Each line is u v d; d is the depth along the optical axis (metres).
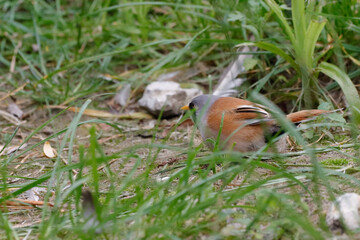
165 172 8.04
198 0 12.66
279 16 9.21
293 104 10.34
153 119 11.51
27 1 14.30
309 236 5.39
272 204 5.87
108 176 7.99
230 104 8.02
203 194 6.11
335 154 8.05
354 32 10.52
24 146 10.21
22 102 12.29
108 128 11.09
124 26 13.42
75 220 6.23
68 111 11.89
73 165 6.57
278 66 10.77
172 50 13.48
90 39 14.25
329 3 10.20
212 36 12.55
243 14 10.20
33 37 14.43
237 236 5.54
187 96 11.44
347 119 9.59
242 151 7.79
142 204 5.88
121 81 12.75
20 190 6.83
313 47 9.26
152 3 12.05
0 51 14.28
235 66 11.16
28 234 6.08
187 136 10.05
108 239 5.64
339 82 9.05
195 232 5.67
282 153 7.96
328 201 6.14
